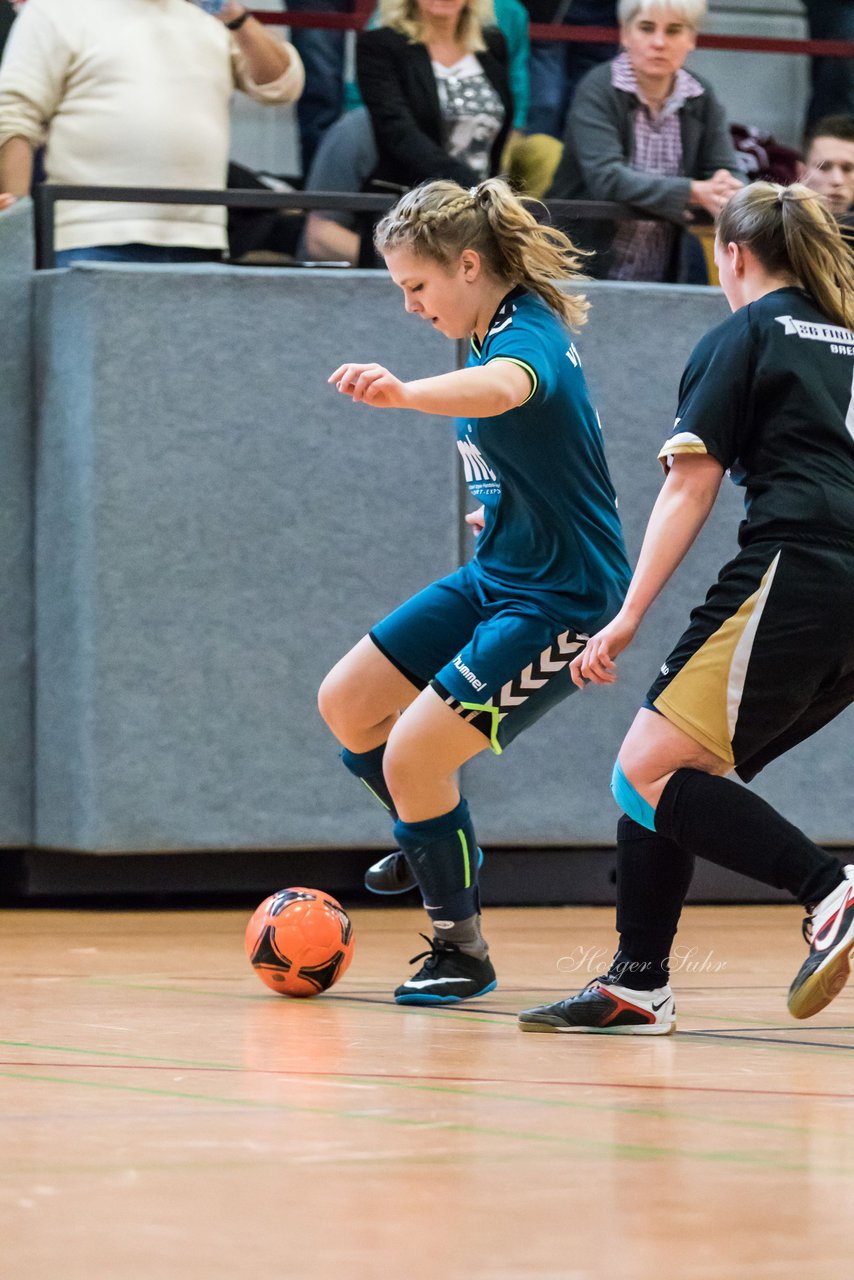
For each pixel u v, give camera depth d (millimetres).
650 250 15320
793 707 7059
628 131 15078
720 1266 3488
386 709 8836
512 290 8258
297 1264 3484
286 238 14867
